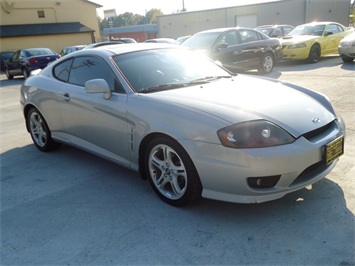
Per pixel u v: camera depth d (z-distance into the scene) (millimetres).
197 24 35594
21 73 16516
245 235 2500
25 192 3441
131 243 2500
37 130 4688
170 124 2748
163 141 2834
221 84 3367
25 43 26906
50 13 29078
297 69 10703
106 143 3488
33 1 28125
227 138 2471
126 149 3244
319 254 2246
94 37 31000
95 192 3340
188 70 3691
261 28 17188
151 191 3289
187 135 2639
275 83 3566
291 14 29578
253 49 9656
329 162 2725
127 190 3342
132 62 3508
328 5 29562
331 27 12711
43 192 3416
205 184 2648
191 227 2645
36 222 2867
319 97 3326
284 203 2877
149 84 3309
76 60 3961
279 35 16531
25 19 28016
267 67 10211
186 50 4086
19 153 4688
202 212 2836
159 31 39094
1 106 8758
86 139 3783
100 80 3205
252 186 2510
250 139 2455
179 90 3160
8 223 2879
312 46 11695
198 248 2395
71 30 28875
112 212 2941
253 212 2781
